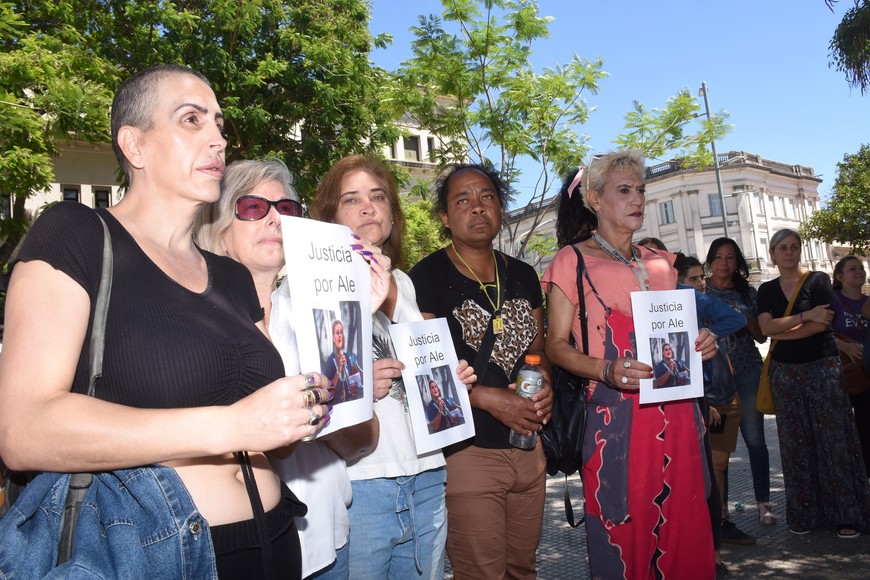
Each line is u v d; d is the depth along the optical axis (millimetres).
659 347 2840
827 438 4617
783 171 55844
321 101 13773
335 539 2133
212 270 1795
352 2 15266
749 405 5027
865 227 30391
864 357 4598
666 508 2900
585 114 13055
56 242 1371
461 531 2895
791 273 4922
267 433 1258
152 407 1423
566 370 2971
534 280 3375
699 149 14156
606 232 3193
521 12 12148
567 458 2906
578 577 4113
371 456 2393
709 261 5363
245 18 12969
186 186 1598
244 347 1638
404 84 13266
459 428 2572
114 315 1418
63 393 1230
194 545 1358
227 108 12633
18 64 10039
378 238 2793
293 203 2320
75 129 11109
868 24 6484
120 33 13234
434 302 3051
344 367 1787
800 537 4621
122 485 1364
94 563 1253
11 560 1273
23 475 1531
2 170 9992
